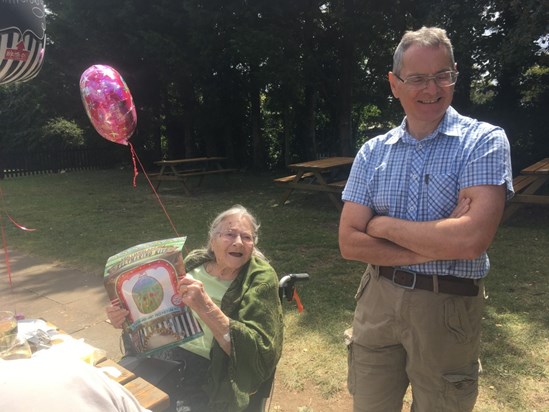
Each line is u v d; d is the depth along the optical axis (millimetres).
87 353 1728
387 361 1845
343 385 2861
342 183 7773
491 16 7754
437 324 1663
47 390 791
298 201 8961
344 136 12891
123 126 3061
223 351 1828
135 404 948
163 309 1766
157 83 15422
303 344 3357
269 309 1984
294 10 11195
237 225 2125
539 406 2561
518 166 10227
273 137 16844
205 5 11102
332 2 11094
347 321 3676
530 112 10133
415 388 1792
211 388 1882
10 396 769
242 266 2123
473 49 8359
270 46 10133
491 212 1538
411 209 1706
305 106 14430
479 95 12039
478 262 1657
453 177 1629
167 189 11344
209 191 10797
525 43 6820
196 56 12281
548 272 4523
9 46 1930
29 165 16672
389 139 1833
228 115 14844
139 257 1775
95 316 4086
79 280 5016
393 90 1774
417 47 1623
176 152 17875
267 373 1914
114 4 12188
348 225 1845
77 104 15367
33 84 14602
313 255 5438
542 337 3258
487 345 3188
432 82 1615
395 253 1689
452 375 1711
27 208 9312
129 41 12695
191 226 7184
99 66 3004
